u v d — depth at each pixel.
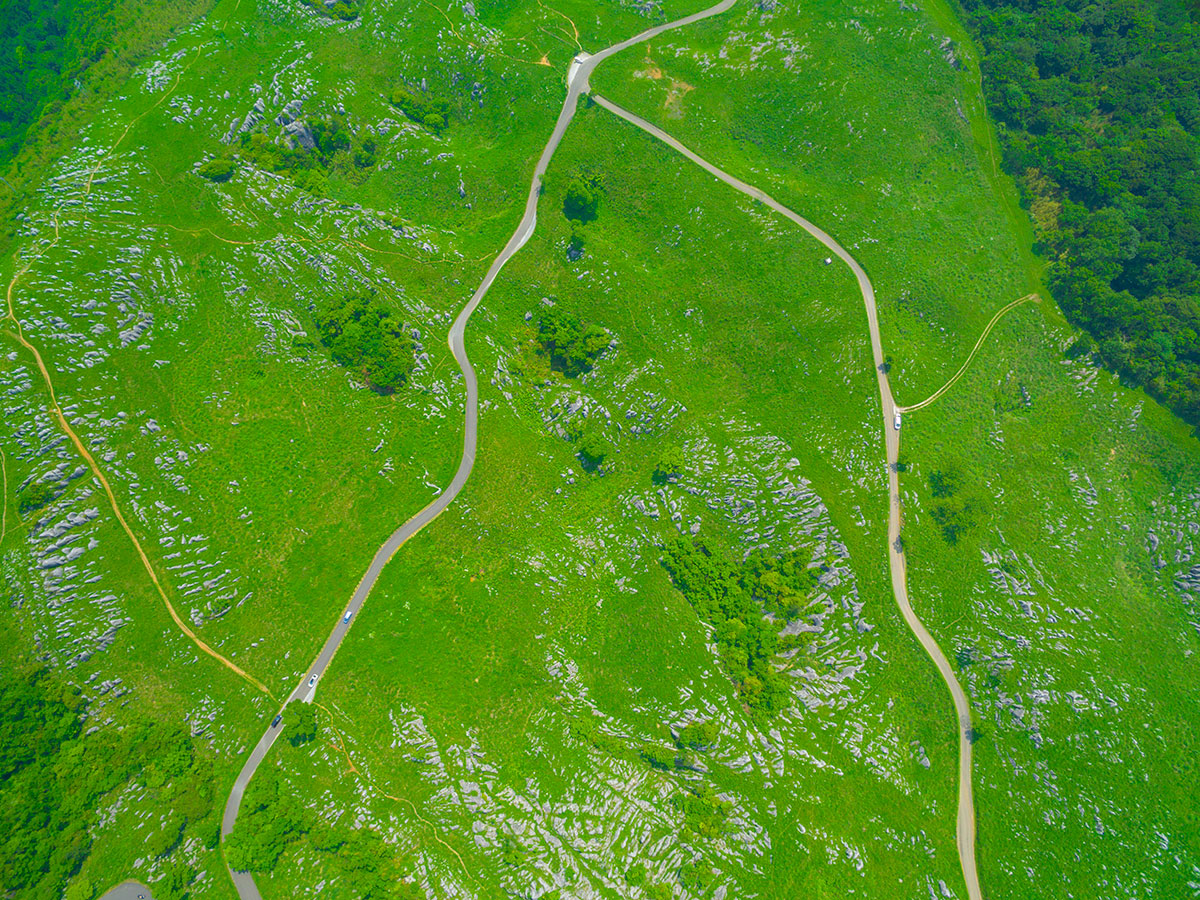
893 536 83.75
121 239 81.38
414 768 72.50
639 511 89.62
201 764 71.44
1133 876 67.81
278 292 87.88
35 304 75.25
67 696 69.56
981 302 93.94
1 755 65.69
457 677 77.75
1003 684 76.88
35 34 93.56
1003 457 86.75
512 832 69.75
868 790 74.00
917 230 97.06
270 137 95.25
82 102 88.25
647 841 69.69
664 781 73.88
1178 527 81.69
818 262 95.31
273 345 85.12
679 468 89.31
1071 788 72.19
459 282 96.56
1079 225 94.88
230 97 92.56
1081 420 88.31
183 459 78.25
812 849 70.62
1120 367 89.38
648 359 95.06
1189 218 91.69
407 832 69.62
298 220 91.25
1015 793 73.31
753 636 80.88
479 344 94.19
